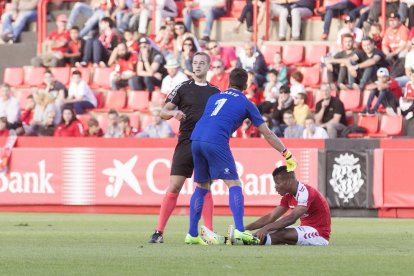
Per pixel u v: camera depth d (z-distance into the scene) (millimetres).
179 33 71000
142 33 73688
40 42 76562
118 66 71062
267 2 73375
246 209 56219
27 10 79625
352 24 68500
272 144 32594
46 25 78062
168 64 66438
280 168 32812
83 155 58500
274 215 33625
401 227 46406
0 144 59781
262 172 55844
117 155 58000
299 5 72500
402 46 66375
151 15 75312
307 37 73500
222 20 75125
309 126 59781
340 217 55062
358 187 54875
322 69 67688
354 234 41344
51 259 28109
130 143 58125
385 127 62938
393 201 54406
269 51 71250
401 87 64500
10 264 26703
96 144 58594
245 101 32594
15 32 79250
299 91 63656
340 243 35281
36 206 59406
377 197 54562
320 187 55375
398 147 54781
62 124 65000
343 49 66188
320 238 33219
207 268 25578
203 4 74188
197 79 34500
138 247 32531
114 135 63438
